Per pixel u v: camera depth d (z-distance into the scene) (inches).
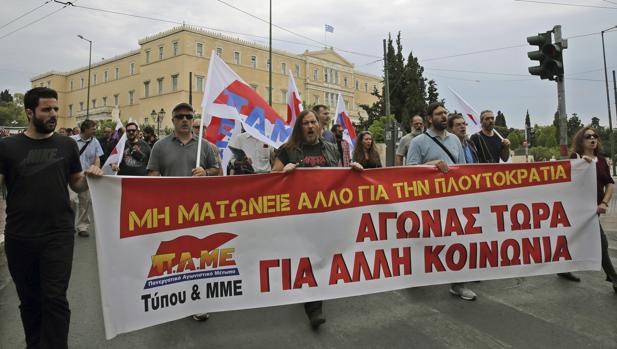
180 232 133.9
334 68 2886.3
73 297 181.9
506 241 166.4
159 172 169.6
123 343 139.1
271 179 144.4
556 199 171.3
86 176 123.0
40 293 123.1
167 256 131.9
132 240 127.6
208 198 137.6
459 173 163.6
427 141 181.9
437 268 159.8
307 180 148.3
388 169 157.1
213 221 137.9
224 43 2268.7
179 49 2138.3
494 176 166.2
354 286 150.6
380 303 170.7
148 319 128.1
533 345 132.1
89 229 326.6
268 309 167.5
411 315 157.5
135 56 2466.8
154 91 2279.8
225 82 185.9
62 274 117.5
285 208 145.4
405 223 157.2
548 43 327.3
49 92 119.6
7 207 118.1
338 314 160.4
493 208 165.8
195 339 140.9
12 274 120.3
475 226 163.8
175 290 132.5
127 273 126.3
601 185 178.4
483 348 130.9
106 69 2709.2
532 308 161.8
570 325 146.2
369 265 152.9
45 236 117.1
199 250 136.1
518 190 168.1
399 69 1476.4
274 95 2491.4
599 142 182.4
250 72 2375.7
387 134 711.1
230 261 139.6
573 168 172.9
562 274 200.1
